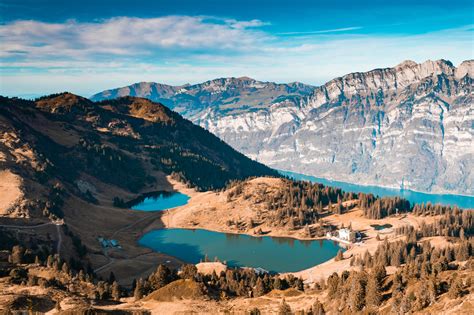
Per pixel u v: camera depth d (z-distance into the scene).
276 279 187.88
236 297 178.62
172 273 195.50
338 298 153.25
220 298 174.12
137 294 176.25
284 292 179.50
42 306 152.62
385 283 151.12
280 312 149.12
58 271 196.88
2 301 148.00
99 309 152.12
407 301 128.00
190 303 164.12
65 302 157.75
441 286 133.62
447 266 164.12
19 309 146.00
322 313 143.75
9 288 167.25
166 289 173.88
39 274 191.88
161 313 154.25
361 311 135.62
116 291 181.38
